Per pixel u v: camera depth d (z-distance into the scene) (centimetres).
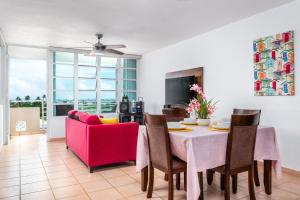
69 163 391
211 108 294
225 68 429
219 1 320
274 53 344
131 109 686
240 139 225
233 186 268
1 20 396
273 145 262
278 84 339
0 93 494
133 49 641
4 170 352
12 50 624
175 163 236
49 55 604
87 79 669
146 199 253
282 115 337
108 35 492
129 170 355
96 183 300
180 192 272
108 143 358
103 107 695
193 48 511
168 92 591
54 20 396
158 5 333
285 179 311
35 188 283
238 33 402
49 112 604
